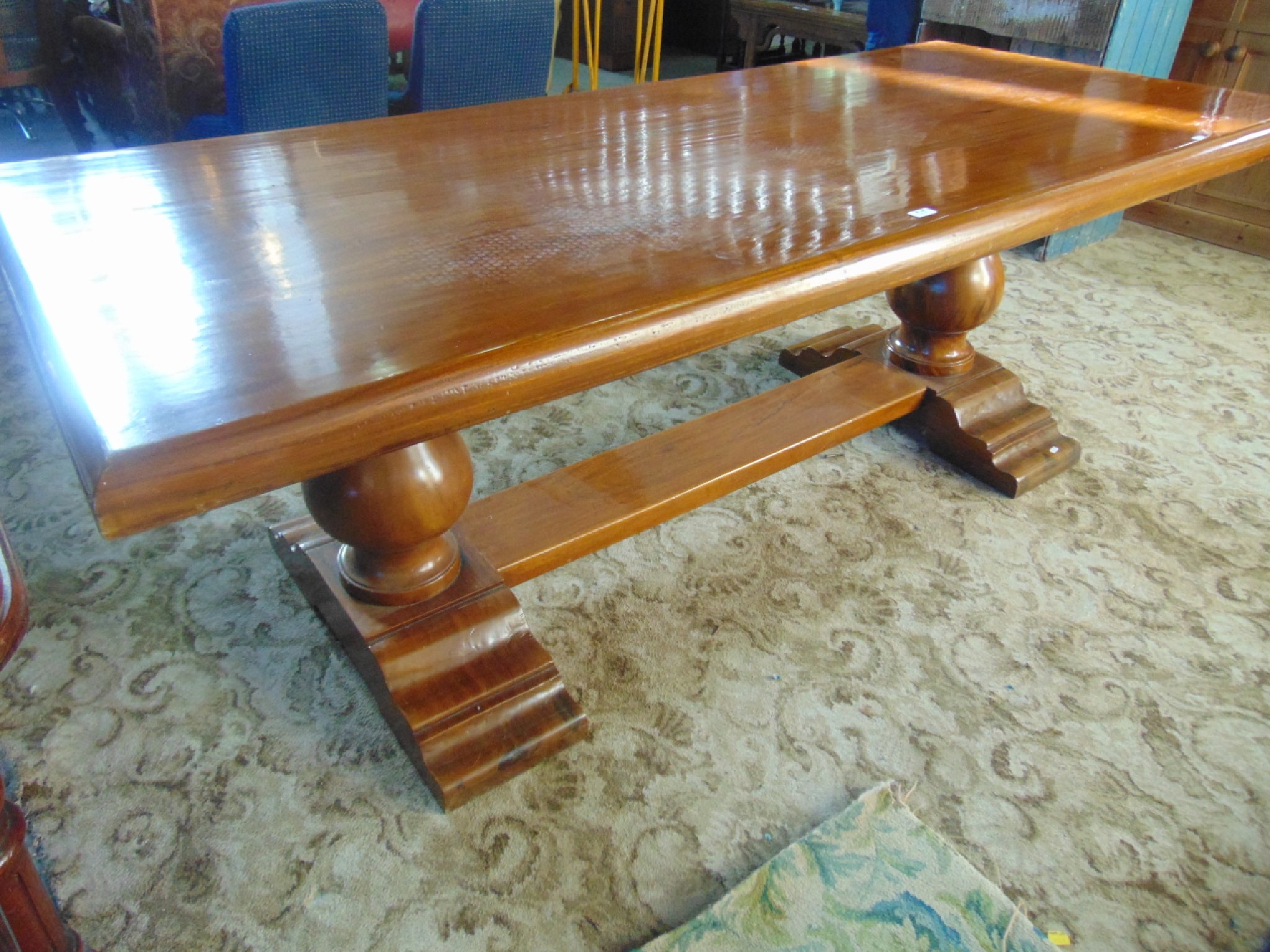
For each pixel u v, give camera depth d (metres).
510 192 1.26
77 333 0.85
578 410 2.07
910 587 1.59
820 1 4.32
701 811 1.21
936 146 1.46
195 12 2.53
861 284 1.09
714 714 1.35
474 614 1.30
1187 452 1.98
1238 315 2.60
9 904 0.85
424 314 0.91
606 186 1.28
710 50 5.74
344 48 2.21
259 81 2.15
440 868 1.13
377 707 1.34
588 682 1.39
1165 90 1.82
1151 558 1.67
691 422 1.75
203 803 1.20
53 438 1.95
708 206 1.21
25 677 1.37
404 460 1.16
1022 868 1.15
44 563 1.59
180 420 0.72
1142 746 1.31
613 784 1.24
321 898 1.09
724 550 1.67
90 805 1.19
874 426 1.83
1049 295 2.70
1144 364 2.33
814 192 1.26
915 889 1.09
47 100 4.25
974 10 2.94
